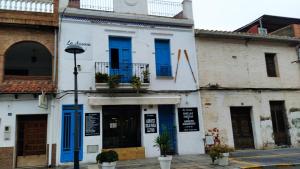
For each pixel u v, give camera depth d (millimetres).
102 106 12906
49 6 13039
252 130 15617
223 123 14773
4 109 11484
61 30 12766
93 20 13391
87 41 13109
